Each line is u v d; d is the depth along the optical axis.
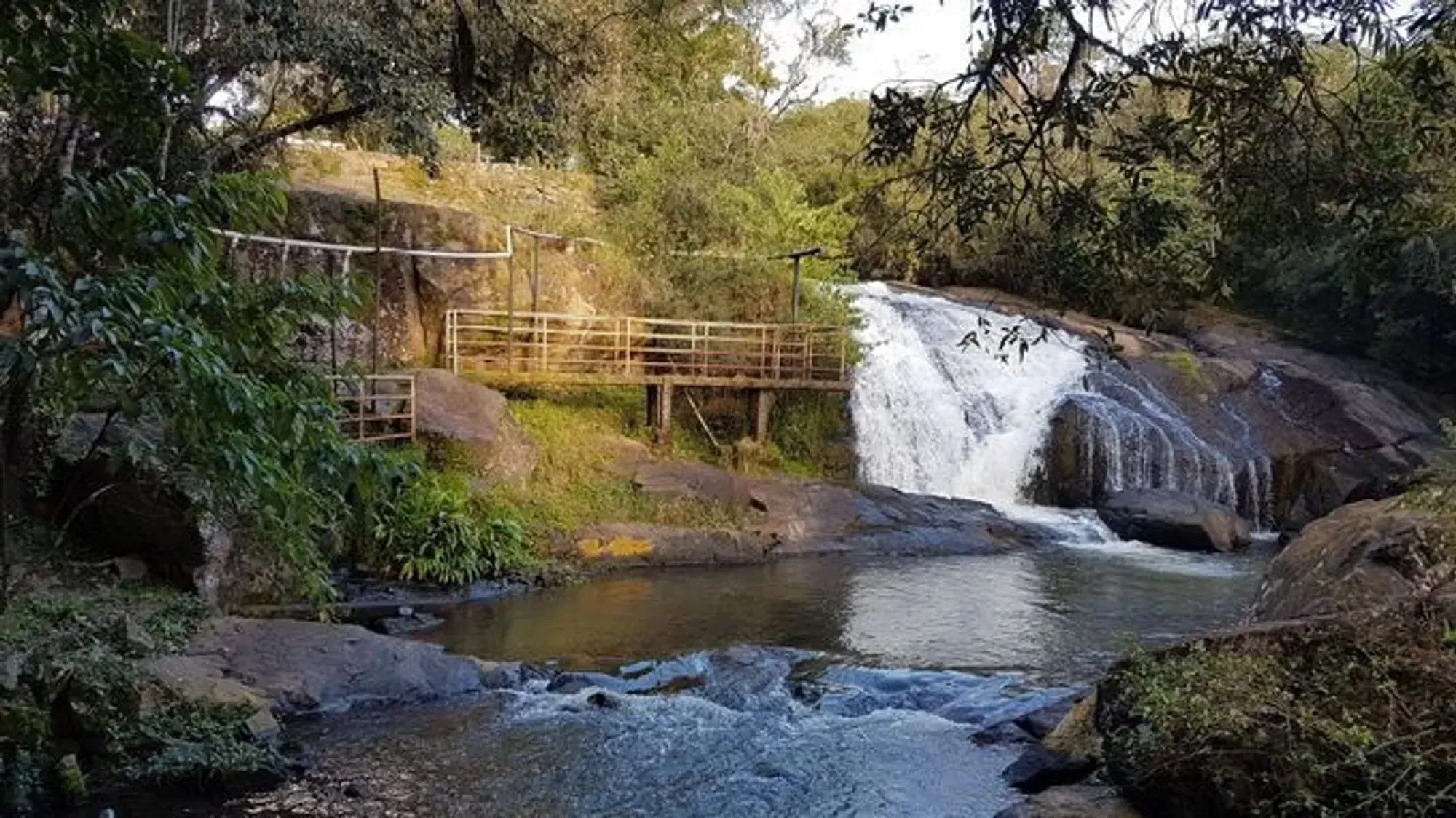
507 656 9.59
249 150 12.71
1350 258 4.11
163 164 8.67
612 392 17.28
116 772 6.22
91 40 3.85
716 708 8.02
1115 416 18.48
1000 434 18.95
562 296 17.77
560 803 6.32
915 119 4.07
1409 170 3.89
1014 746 7.07
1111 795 5.48
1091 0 3.48
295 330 4.49
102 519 9.21
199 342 3.43
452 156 19.33
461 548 12.01
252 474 3.77
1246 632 5.45
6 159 8.77
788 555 14.42
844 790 6.51
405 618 10.66
